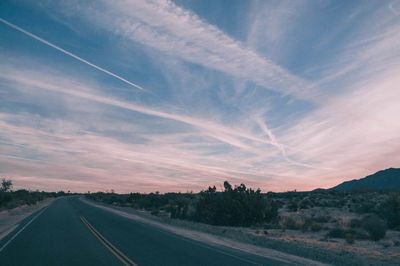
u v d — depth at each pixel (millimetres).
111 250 12305
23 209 43531
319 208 39969
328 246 15805
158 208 53812
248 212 29438
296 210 39906
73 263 9945
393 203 26234
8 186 55875
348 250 14641
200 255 11969
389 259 12570
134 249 12688
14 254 11352
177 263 10281
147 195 75688
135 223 25219
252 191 32000
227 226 29203
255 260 11523
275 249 15141
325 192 63281
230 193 31938
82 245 13469
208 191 33344
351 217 30422
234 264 10523
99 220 26391
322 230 24609
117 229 20062
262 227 27469
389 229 24219
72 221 25016
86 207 49125
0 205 43938
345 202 43812
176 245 14336
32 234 17125
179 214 34812
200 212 31266
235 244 16078
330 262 12125
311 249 14438
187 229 23188
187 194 51000
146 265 9812
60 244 13703
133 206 61438
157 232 19469
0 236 16344
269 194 68125
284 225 27016
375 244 17797
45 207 48125
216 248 14094
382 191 53469
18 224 22594
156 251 12406
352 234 20578
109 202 75250
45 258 10664
